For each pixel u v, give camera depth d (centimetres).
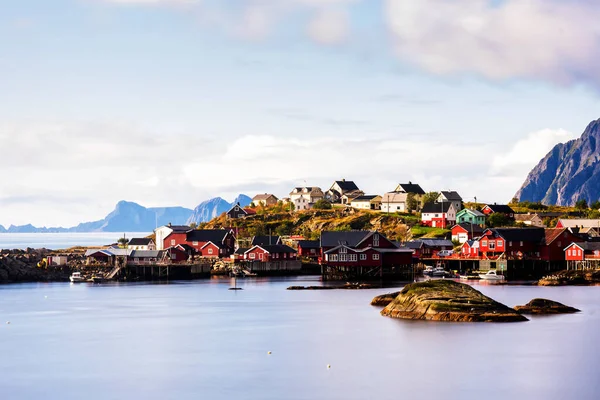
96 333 10312
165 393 7175
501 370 7819
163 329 10588
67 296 15062
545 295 13988
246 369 8038
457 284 11406
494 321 10269
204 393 7150
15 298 14712
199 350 9038
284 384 7406
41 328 10781
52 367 8269
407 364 8100
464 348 8762
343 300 13750
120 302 13900
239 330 10388
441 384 7338
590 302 12762
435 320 10562
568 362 8100
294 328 10431
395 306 11294
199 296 14850
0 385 7538
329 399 6906
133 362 8450
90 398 7075
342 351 8794
